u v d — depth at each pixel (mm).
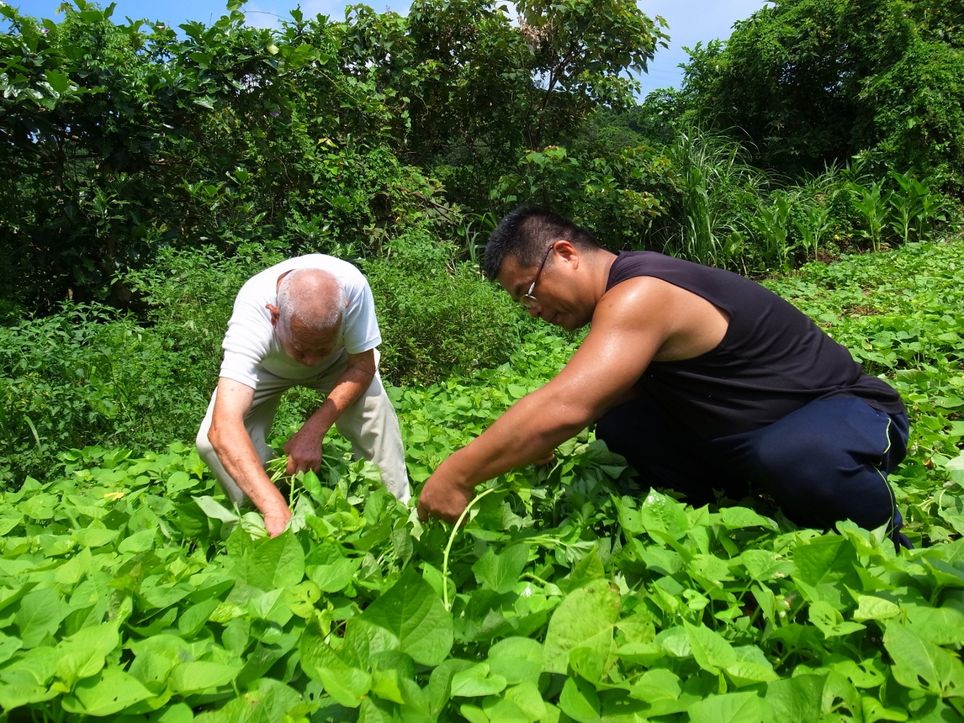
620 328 2334
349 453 3555
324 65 8094
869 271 10141
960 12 15273
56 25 6141
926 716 1537
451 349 6176
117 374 4535
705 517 2236
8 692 1426
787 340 2611
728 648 1625
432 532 2299
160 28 7008
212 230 6805
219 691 1604
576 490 2637
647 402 3018
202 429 3137
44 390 4289
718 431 2652
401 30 9703
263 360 3047
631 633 1660
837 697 1610
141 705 1499
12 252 6246
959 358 5621
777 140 16516
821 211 11852
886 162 13734
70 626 1730
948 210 13148
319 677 1487
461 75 10133
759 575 1931
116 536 2549
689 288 2445
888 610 1677
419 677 1666
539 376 5832
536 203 9492
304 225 7031
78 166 6605
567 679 1536
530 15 10008
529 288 2639
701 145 11711
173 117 6762
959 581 1754
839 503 2488
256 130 7180
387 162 8211
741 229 11250
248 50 6977
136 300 6660
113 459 3932
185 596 1854
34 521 3219
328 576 1951
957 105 13484
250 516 2500
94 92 5957
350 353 3324
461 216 8898
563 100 10648
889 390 2752
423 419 4492
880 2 14992
